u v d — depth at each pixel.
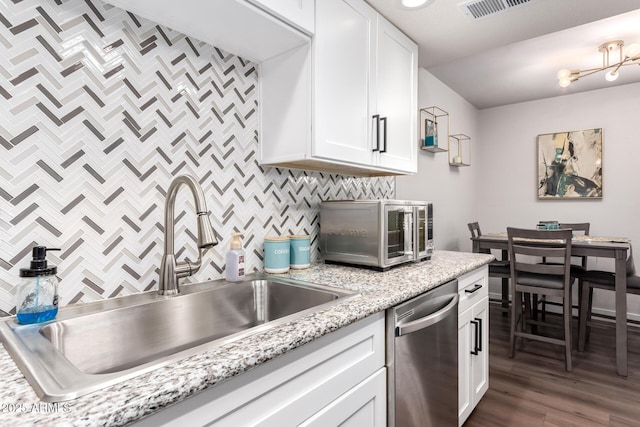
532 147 3.99
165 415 0.56
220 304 1.21
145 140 1.13
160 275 1.10
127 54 1.08
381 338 1.10
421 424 1.26
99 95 1.02
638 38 2.49
